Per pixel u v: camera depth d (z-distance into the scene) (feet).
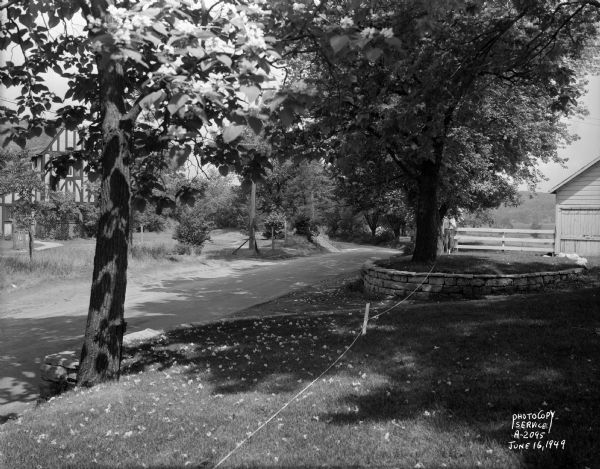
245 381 17.88
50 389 21.35
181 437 13.05
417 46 29.01
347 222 208.74
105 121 19.43
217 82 11.52
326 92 22.66
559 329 21.57
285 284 57.77
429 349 20.13
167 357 22.97
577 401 13.83
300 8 15.39
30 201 62.13
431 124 29.58
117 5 13.91
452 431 12.39
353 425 13.05
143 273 65.87
